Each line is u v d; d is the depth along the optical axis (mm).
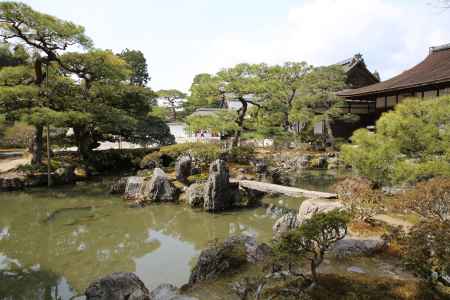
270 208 13984
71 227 11828
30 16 16438
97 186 18562
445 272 4605
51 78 20641
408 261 4945
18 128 26688
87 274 8086
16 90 16641
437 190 6867
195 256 9195
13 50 19266
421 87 18188
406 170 8766
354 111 29844
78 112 18250
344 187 9766
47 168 19172
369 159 9633
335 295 5098
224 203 13906
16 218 12742
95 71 20266
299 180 19219
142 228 11773
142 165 19875
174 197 14992
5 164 20219
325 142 29250
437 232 4695
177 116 49094
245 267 6883
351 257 7043
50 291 7234
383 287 5375
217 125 20562
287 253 5035
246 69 21312
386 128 9805
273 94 22938
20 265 8680
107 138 25625
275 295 5207
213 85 20656
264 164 18672
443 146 8914
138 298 5602
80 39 18219
